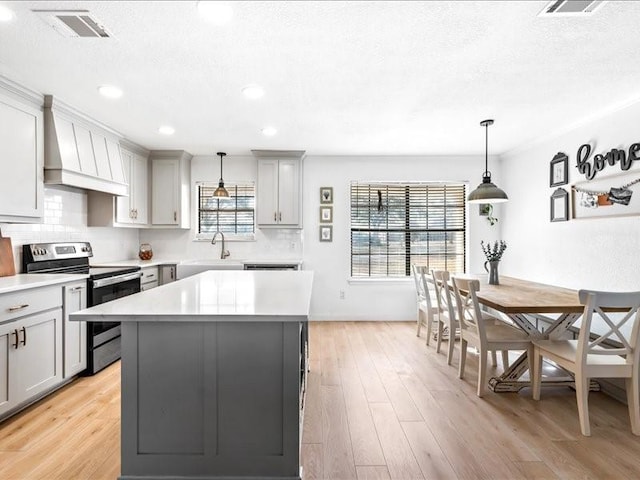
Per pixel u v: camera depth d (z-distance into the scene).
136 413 1.71
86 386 2.99
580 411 2.26
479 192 3.51
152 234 5.34
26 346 2.51
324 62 2.49
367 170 5.35
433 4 1.87
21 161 2.87
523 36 2.18
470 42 2.25
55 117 3.17
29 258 3.26
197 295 2.05
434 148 4.91
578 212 3.85
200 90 2.97
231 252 5.37
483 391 2.78
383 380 3.10
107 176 3.86
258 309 1.64
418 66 2.56
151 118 3.66
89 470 1.91
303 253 5.34
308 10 1.91
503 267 5.32
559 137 4.14
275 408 1.70
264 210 5.07
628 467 1.92
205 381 1.70
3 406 2.33
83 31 2.11
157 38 2.18
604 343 2.80
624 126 3.29
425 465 1.95
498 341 2.79
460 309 3.16
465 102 3.25
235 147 4.86
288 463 1.70
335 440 2.19
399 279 5.35
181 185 5.02
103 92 2.99
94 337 3.23
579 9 1.92
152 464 1.71
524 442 2.16
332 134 4.25
